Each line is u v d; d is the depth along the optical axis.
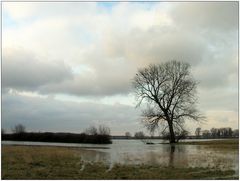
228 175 18.95
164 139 65.62
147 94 64.69
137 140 93.44
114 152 37.31
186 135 65.19
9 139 77.25
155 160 27.06
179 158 28.77
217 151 37.41
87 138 70.31
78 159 27.27
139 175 18.89
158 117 63.78
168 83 64.00
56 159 26.14
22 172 19.55
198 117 64.00
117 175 18.92
